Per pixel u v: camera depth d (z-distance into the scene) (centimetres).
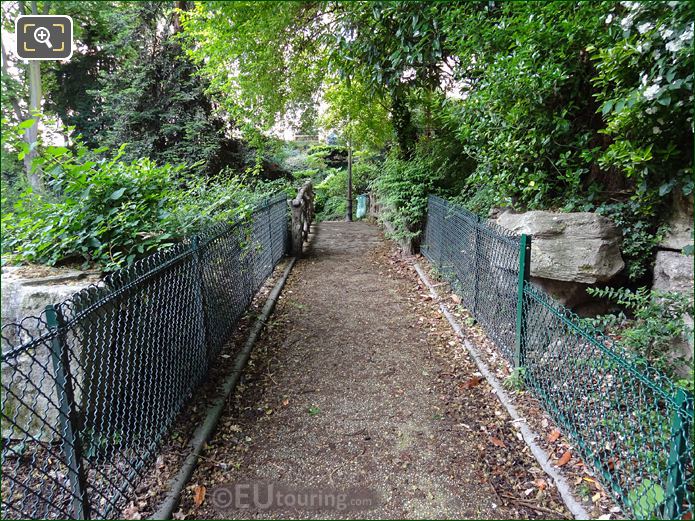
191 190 418
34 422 224
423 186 621
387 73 445
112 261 263
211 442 222
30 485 197
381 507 180
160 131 742
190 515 175
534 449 207
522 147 346
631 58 238
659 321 227
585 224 319
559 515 172
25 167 275
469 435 226
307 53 486
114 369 186
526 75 299
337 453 214
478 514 175
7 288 231
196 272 266
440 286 486
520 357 268
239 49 412
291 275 566
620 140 274
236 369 297
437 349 337
